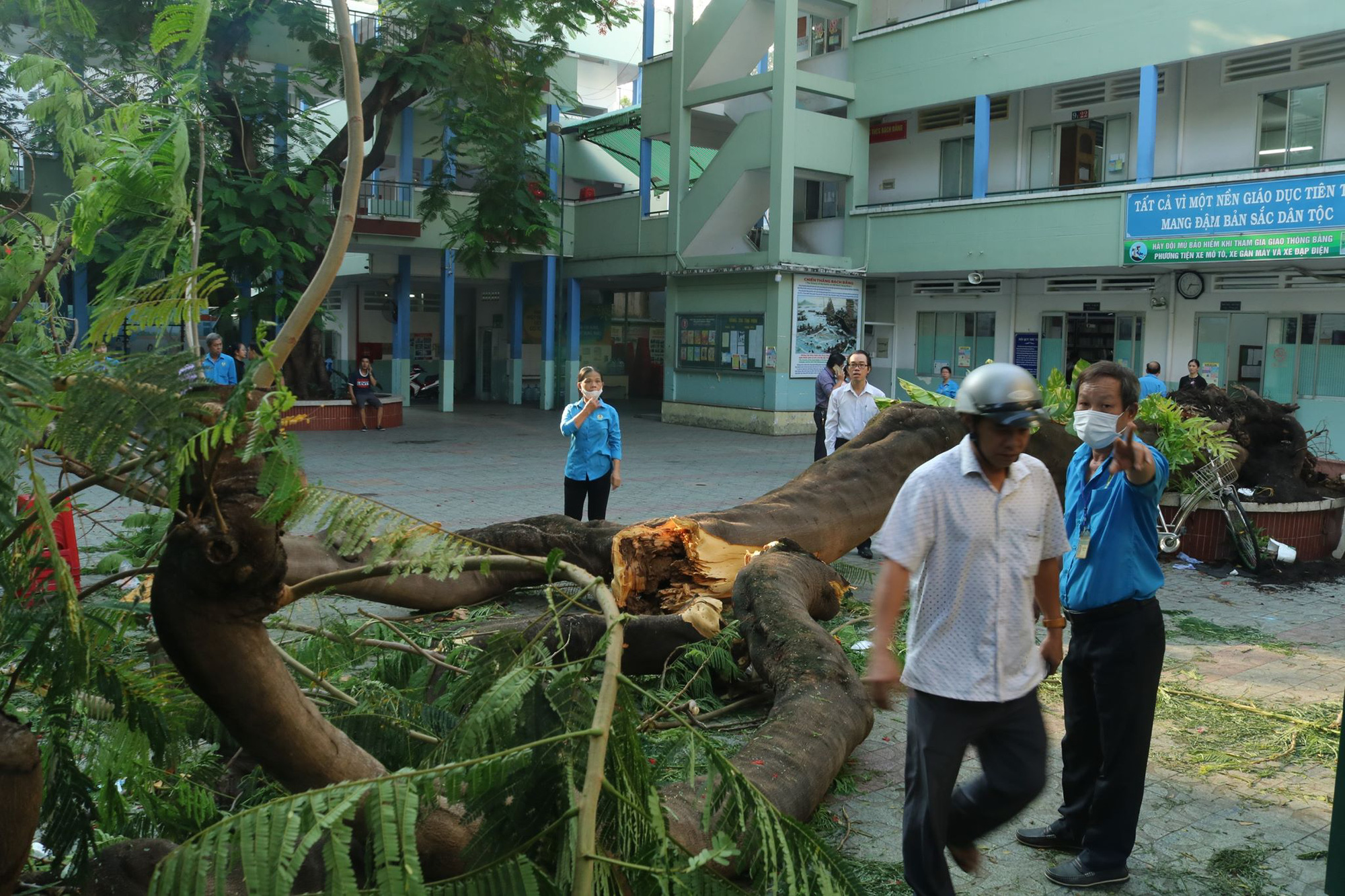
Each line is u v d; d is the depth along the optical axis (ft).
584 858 6.29
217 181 47.75
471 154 63.00
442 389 91.15
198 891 5.63
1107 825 12.34
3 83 9.79
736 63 81.82
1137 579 12.07
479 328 109.09
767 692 18.02
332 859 5.67
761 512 24.22
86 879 7.98
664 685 17.99
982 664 10.34
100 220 8.19
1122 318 72.33
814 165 76.54
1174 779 15.79
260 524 6.64
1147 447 12.09
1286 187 57.47
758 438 73.87
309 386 74.13
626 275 90.02
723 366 80.69
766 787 11.96
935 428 28.66
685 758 11.27
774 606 17.16
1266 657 22.40
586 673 7.72
